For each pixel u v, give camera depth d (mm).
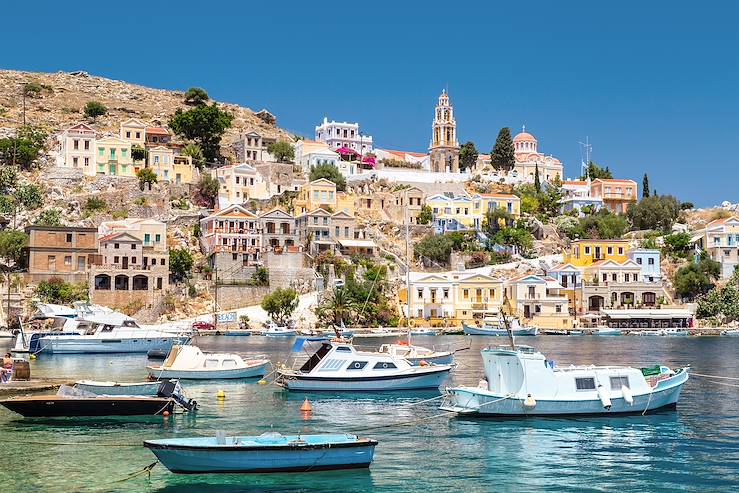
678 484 44250
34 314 150875
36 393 69125
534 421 60312
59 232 169250
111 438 53469
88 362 104125
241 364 86812
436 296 187875
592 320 189375
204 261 185750
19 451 49812
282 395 74188
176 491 42094
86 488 42469
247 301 177875
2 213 187000
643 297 198000
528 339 159375
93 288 164875
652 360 106438
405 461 48656
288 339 148625
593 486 43875
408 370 76938
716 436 55562
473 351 124375
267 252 184000
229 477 44312
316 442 46469
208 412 64312
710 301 192000
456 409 61781
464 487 43562
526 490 43094
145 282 170750
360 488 43156
